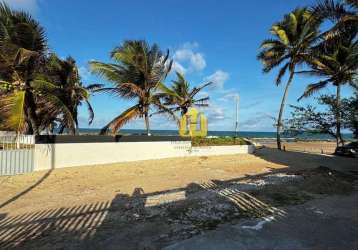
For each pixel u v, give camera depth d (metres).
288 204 7.76
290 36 26.53
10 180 10.93
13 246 4.98
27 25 13.00
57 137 13.80
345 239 5.36
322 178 11.41
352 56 22.45
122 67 18.30
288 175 12.51
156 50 18.61
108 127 17.48
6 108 12.44
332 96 19.09
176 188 10.09
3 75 14.20
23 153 12.50
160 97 19.83
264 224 6.12
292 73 27.50
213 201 7.84
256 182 10.70
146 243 5.09
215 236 5.41
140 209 7.10
